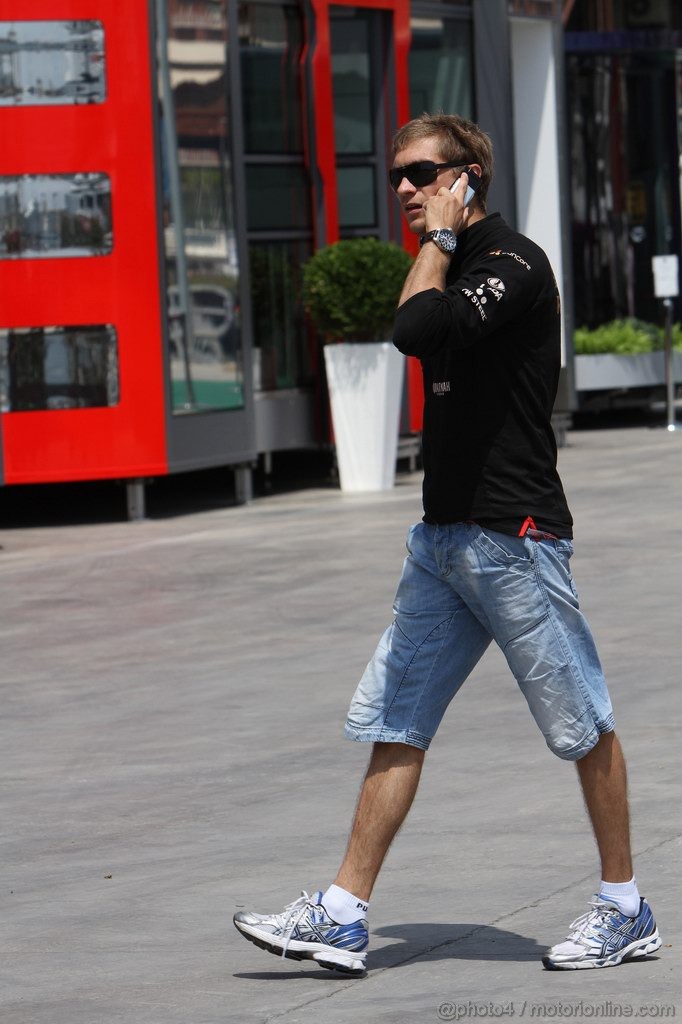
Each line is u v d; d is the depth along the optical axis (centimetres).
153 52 4994
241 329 5322
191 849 1856
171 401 5062
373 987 1361
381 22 5953
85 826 1988
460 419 1369
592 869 1669
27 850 1903
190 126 5134
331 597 3475
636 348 7269
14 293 4931
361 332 5400
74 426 4984
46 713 2611
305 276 5350
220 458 5247
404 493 5312
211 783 2148
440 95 6362
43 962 1484
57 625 3353
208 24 5188
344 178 5953
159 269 5022
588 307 7481
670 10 7400
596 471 5456
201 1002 1348
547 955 1377
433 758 2192
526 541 1359
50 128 4909
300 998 1345
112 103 4944
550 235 6994
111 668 2920
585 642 1389
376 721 1403
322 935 1384
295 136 5766
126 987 1398
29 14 4875
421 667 1401
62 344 4969
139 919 1603
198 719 2509
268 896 1650
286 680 2741
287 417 5728
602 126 7494
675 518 4281
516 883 1638
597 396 7462
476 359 1362
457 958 1421
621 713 2359
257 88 5619
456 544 1371
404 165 1409
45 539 4681
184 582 3772
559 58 6988
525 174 7031
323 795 2056
